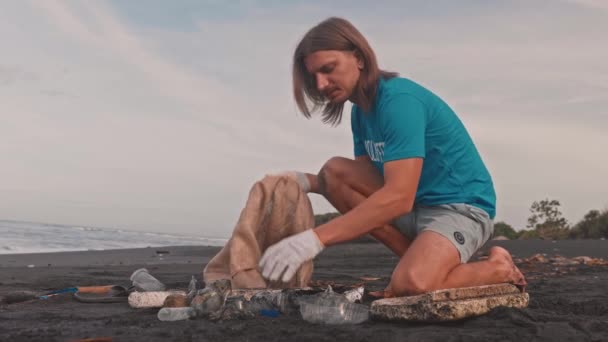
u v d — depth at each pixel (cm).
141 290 354
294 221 352
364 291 344
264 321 243
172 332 219
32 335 216
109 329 230
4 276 549
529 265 689
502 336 204
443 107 304
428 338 203
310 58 286
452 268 271
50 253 1140
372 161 338
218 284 261
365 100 295
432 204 307
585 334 208
